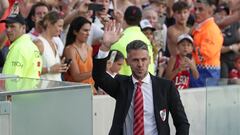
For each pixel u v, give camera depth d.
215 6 33.62
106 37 16.47
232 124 24.08
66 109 12.14
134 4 32.03
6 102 11.33
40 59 21.25
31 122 11.67
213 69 29.30
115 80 16.14
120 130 15.77
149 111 15.72
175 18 29.53
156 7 31.53
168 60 27.20
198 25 29.53
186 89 24.73
